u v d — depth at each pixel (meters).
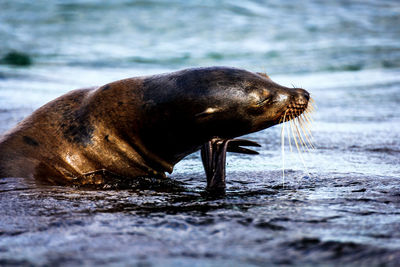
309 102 24.55
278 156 28.56
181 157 23.75
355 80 71.56
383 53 92.75
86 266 9.70
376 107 50.75
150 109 21.89
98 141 22.03
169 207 15.73
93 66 80.56
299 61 87.25
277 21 118.31
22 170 20.14
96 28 105.50
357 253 10.52
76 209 15.21
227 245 11.20
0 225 13.27
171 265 9.71
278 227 12.82
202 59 87.75
